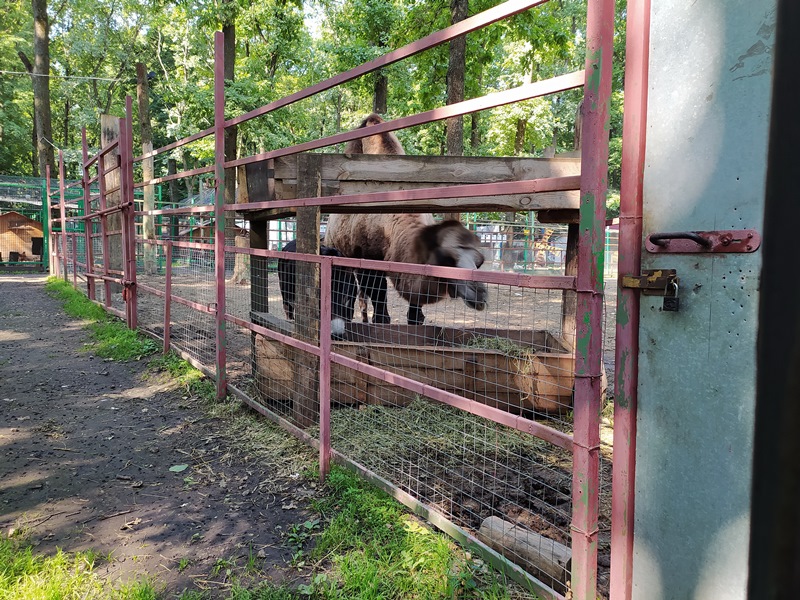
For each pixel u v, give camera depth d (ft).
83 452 12.09
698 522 5.00
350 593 7.13
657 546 5.39
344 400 14.40
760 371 4.40
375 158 12.94
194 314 28.84
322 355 10.31
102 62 107.86
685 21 4.95
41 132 71.82
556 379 13.60
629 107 5.45
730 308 4.69
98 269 33.96
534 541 7.50
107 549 8.35
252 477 10.83
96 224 37.11
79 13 104.47
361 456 11.45
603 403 14.46
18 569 7.59
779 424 4.24
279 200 12.55
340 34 58.90
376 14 49.57
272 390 14.15
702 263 4.91
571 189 5.94
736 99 4.60
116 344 21.95
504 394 13.87
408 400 14.44
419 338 16.57
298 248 12.58
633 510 5.66
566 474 10.85
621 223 5.57
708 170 4.83
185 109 52.80
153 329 24.63
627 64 5.45
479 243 16.07
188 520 9.21
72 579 7.39
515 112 61.21
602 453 11.94
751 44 4.48
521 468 11.12
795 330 4.12
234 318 14.19
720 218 4.76
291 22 49.49
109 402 15.61
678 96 5.05
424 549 7.86
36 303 35.81
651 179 5.32
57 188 69.00
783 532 4.25
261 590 7.30
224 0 43.01
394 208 13.23
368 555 7.89
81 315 30.07
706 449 4.91
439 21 35.17
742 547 4.65
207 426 13.65
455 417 13.79
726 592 4.79
